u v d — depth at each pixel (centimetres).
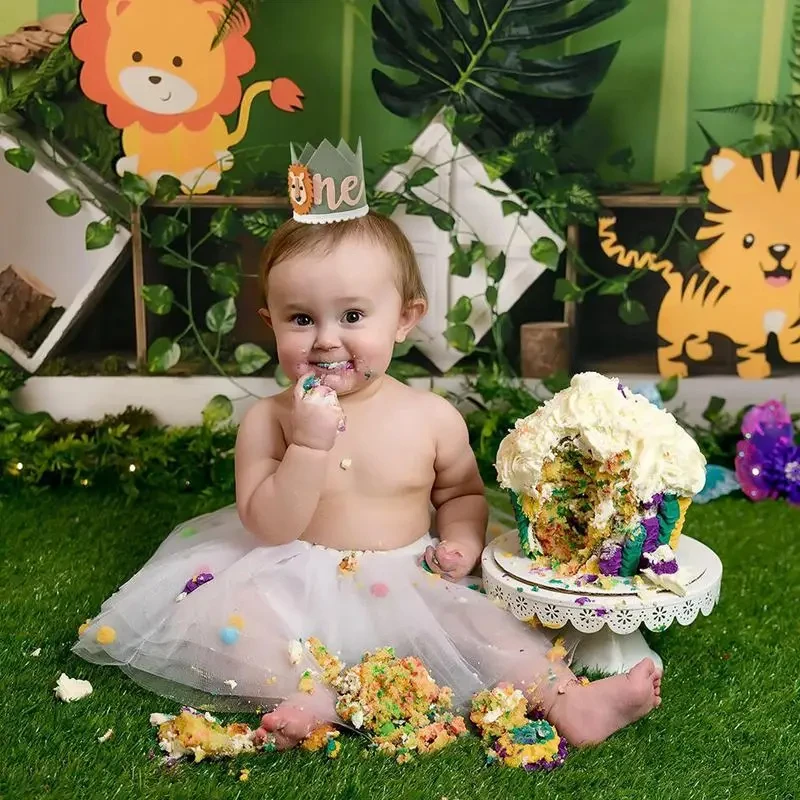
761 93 210
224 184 210
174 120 207
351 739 117
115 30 202
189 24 203
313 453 132
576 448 129
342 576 135
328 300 134
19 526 188
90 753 113
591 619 122
